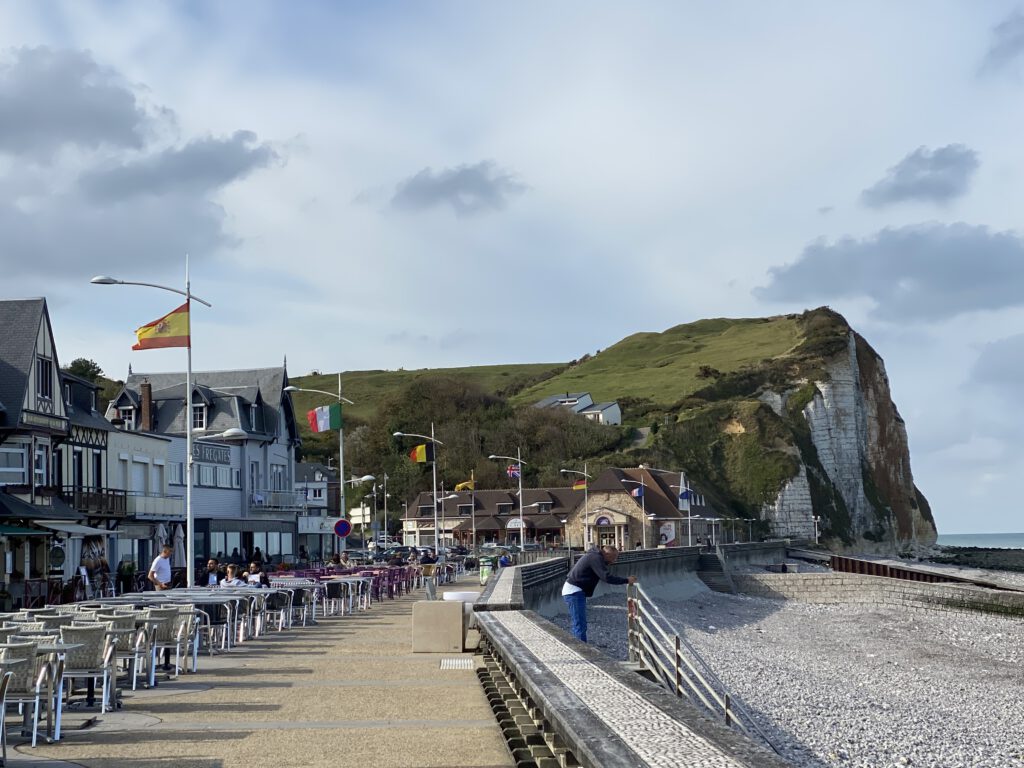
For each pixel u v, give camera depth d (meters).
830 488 173.38
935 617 62.91
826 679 34.12
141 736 11.24
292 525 71.06
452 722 12.09
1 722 9.92
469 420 158.00
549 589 43.31
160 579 25.47
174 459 58.06
